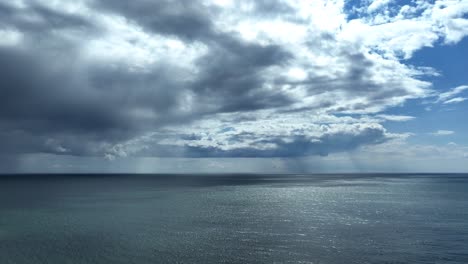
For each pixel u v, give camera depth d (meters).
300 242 43.53
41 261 35.53
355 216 63.53
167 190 133.62
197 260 36.28
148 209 72.88
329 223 56.25
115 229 50.78
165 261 35.88
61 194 111.31
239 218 61.03
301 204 82.56
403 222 57.16
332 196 105.19
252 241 43.91
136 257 37.09
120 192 121.31
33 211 69.19
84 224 54.56
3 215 63.75
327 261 36.03
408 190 131.75
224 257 37.28
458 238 45.50
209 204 82.38
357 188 146.00
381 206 78.50
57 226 52.91
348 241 44.00
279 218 61.16
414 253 38.78
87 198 97.12
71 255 37.56
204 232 49.03
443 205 80.12
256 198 98.44
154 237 45.75
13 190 130.25
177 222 56.81
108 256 37.34
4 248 40.06
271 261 36.03
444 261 36.03
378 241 43.97
